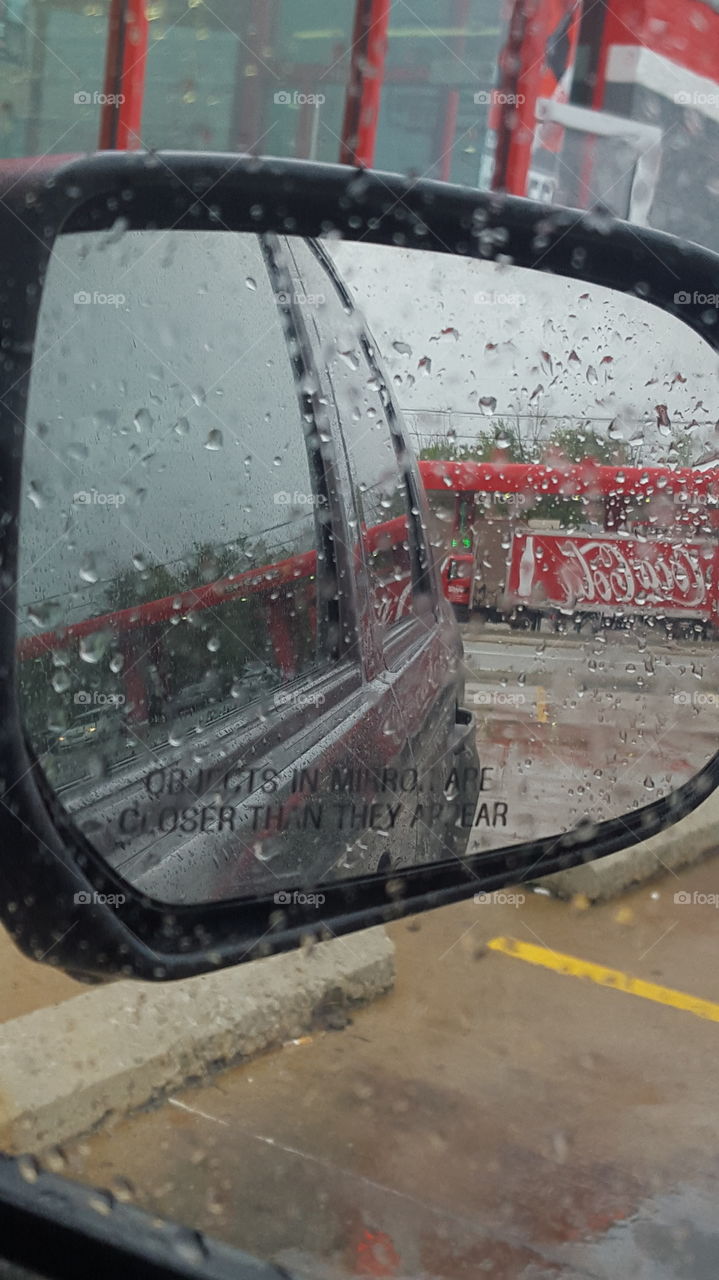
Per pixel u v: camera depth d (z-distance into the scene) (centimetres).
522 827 165
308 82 608
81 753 101
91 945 95
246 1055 198
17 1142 159
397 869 142
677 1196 164
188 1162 164
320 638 159
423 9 615
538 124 630
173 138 598
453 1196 162
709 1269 148
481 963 255
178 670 122
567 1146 176
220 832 116
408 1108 185
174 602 124
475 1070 202
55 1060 172
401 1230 154
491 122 626
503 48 626
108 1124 172
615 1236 155
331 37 608
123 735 109
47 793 93
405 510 195
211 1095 187
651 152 666
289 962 218
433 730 178
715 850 350
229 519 140
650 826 169
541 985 245
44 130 580
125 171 118
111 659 109
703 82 694
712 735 204
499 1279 146
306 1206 156
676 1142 181
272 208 145
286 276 175
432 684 182
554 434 194
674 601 206
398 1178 167
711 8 691
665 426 208
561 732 188
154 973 100
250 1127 176
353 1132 179
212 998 200
